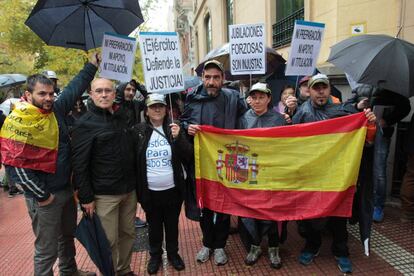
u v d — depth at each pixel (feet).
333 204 10.57
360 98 13.82
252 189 11.34
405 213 14.19
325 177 10.75
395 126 16.06
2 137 8.84
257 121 11.44
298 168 10.89
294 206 11.04
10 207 20.15
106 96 9.53
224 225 11.85
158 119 10.89
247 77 19.21
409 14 16.31
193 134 11.27
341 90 17.74
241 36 12.16
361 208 10.83
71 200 10.37
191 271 11.55
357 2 17.92
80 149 9.45
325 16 20.29
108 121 9.81
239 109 12.04
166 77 11.00
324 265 11.45
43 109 8.98
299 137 10.83
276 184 11.14
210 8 61.36
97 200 9.89
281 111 15.43
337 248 11.16
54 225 9.68
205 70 11.32
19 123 8.69
